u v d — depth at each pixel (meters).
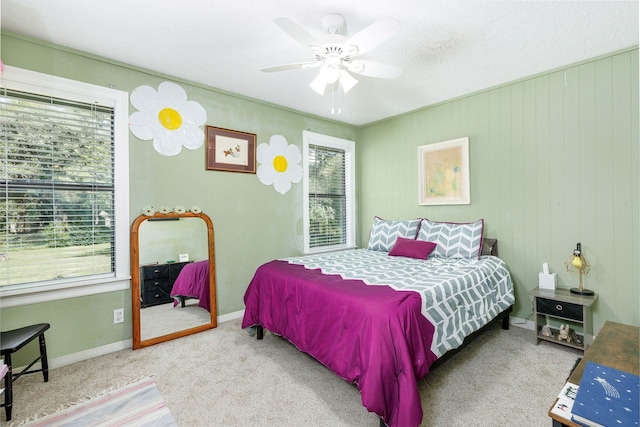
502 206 3.01
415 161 3.79
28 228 2.15
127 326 2.49
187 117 2.86
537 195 2.78
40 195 2.19
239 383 1.94
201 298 2.90
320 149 4.16
